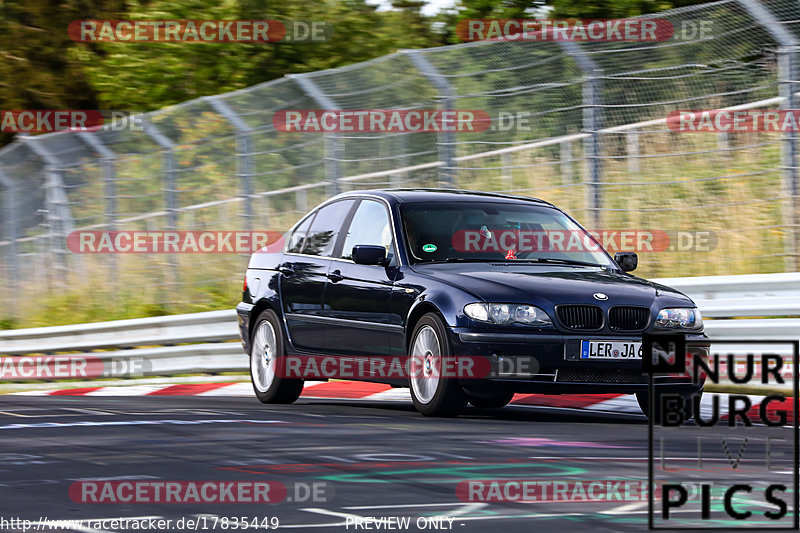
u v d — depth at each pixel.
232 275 63.47
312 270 34.94
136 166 64.88
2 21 113.25
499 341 28.73
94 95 113.94
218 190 61.81
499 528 15.64
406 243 32.12
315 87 53.78
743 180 51.69
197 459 22.05
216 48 90.19
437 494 18.19
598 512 16.70
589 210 47.75
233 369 49.69
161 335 53.22
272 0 90.56
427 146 53.06
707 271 48.56
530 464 21.16
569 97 48.84
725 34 45.03
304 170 59.16
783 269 46.47
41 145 68.50
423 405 30.08
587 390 29.09
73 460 22.11
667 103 47.66
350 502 17.56
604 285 30.16
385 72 51.00
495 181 57.69
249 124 58.03
